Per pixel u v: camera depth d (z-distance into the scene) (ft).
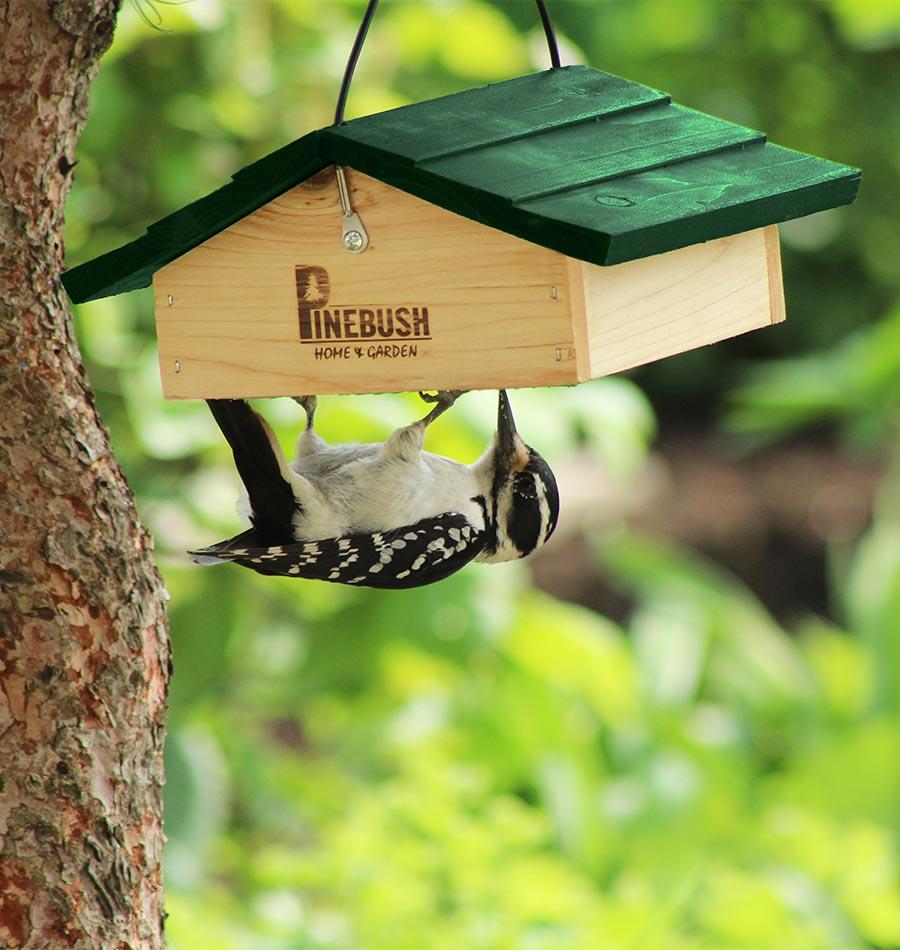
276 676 34.24
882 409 52.90
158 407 27.27
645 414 31.07
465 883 28.37
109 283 18.33
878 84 64.23
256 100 31.86
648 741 41.11
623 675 40.34
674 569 48.60
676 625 46.21
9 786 17.80
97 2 17.42
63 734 17.80
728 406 78.33
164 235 17.95
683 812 38.83
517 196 16.22
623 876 37.73
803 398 53.16
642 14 63.21
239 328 18.33
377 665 31.78
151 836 18.65
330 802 37.86
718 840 38.27
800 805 41.16
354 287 17.67
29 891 17.88
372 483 19.53
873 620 44.55
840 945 32.14
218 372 18.52
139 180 32.12
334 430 27.53
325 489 19.58
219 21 28.30
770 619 69.21
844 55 63.62
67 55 17.37
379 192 17.34
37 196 17.51
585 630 39.42
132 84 30.86
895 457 61.00
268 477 19.10
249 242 18.06
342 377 17.99
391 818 29.60
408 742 35.91
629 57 64.80
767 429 70.59
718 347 77.82
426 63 34.99
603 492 65.31
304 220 17.76
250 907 32.19
